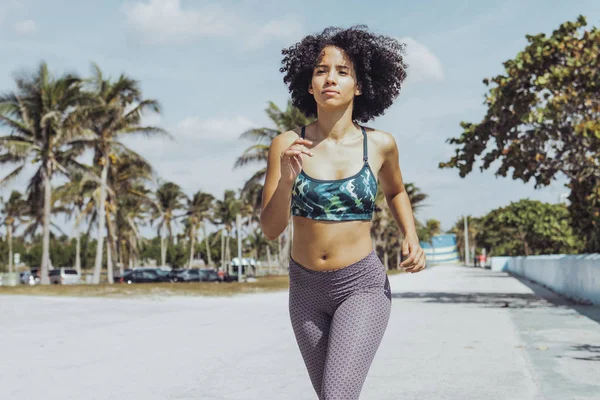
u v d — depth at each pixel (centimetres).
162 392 584
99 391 591
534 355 790
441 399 550
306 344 292
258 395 571
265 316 1406
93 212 4950
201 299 2162
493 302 1794
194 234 8606
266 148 3991
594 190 1675
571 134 1667
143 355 810
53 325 1225
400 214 312
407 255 303
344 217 278
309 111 346
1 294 2514
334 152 284
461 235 13788
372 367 707
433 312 1441
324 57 295
